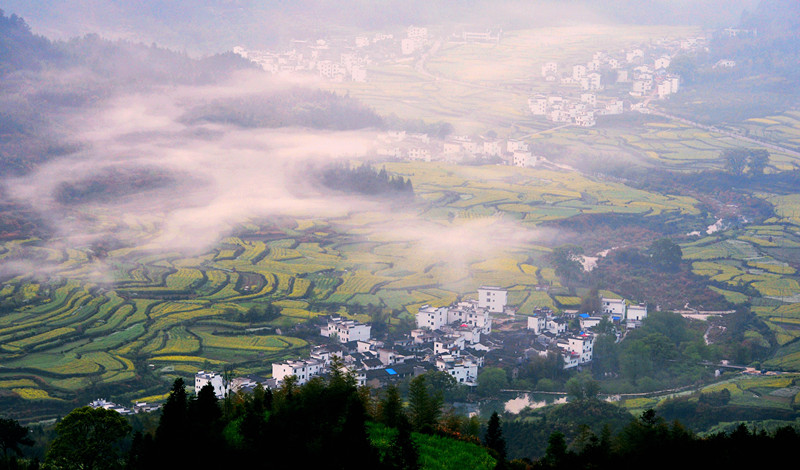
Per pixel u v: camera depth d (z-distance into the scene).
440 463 181.62
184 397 168.62
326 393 182.88
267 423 169.25
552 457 183.25
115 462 195.25
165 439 161.38
